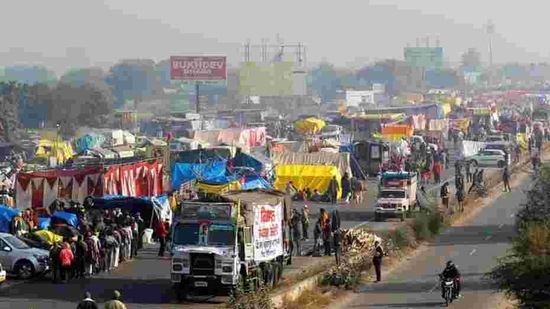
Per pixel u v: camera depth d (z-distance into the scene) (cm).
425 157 12875
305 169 10481
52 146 13862
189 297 5459
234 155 10650
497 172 12775
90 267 6047
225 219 5350
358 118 17350
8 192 7962
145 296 5462
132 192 7981
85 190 7594
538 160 12481
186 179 8756
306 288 5859
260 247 5581
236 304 4978
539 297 4616
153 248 7162
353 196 10444
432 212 8756
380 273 6397
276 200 5841
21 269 5909
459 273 6150
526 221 5944
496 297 5731
